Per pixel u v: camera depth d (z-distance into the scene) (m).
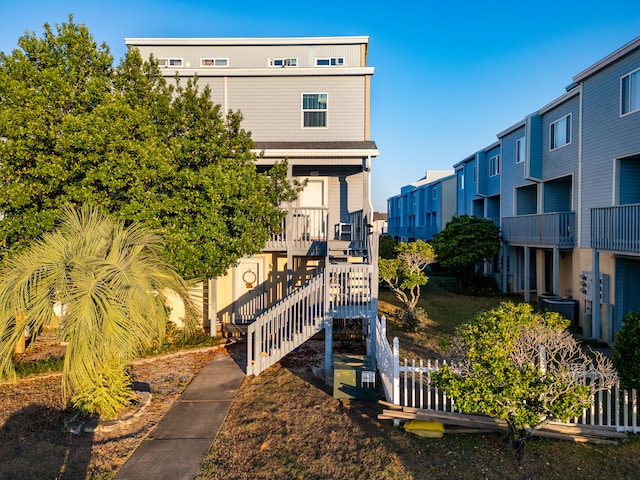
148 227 8.29
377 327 9.26
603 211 11.91
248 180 9.09
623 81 12.09
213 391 8.27
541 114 17.20
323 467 5.57
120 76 9.32
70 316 5.99
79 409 6.90
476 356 5.91
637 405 6.91
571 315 13.91
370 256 10.42
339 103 14.51
